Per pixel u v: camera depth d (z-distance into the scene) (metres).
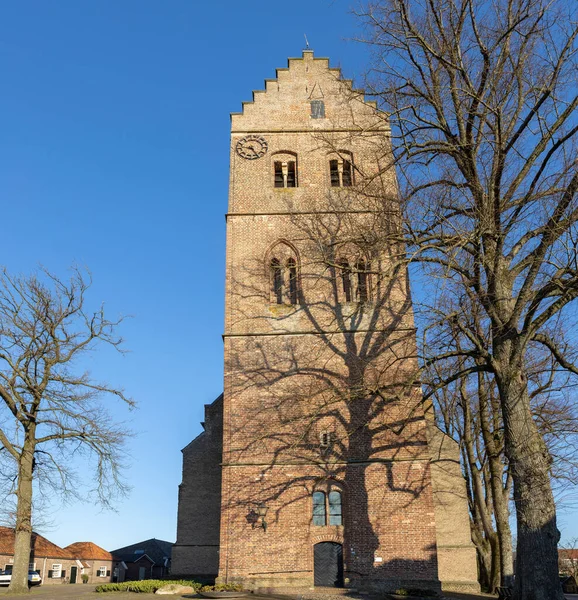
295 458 30.69
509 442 20.34
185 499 38.34
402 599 25.56
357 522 29.56
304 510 29.81
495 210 21.70
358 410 31.47
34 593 31.69
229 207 36.59
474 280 22.16
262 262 35.03
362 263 34.12
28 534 32.72
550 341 21.45
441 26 23.14
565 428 28.95
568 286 19.36
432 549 28.94
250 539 29.36
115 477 35.34
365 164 37.78
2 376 33.56
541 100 19.94
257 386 32.16
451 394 43.09
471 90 22.28
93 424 34.78
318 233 33.47
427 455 30.45
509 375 20.69
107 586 31.66
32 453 34.00
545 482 19.64
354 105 39.41
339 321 33.41
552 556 18.84
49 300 35.09
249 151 38.22
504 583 29.98
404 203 23.72
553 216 20.05
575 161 19.72
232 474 30.48
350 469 30.48
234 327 33.47
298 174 37.59
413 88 24.06
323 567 29.28
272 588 28.44
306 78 40.31
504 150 21.36
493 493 31.83
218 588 27.53
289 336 33.22
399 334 32.66
